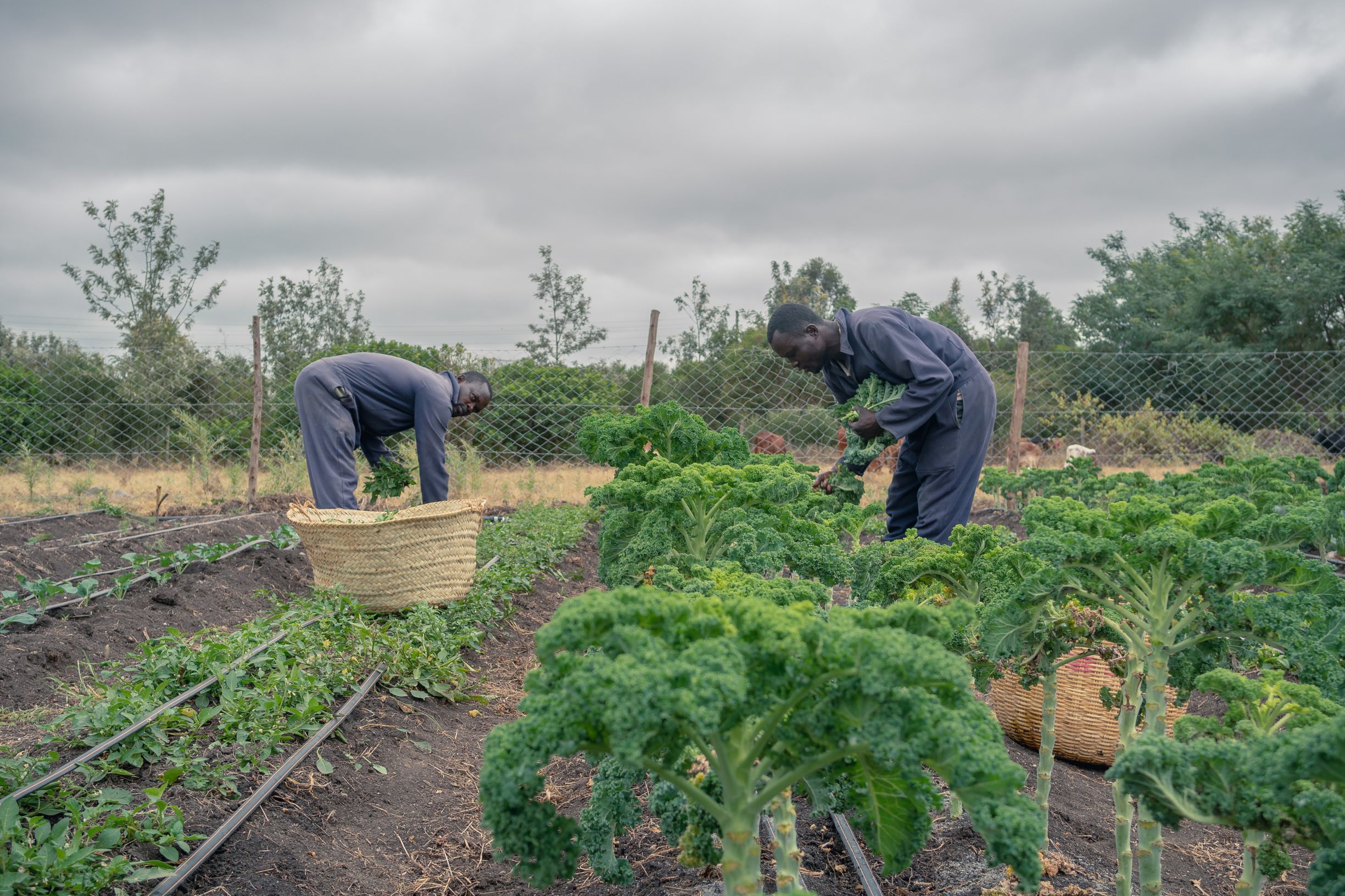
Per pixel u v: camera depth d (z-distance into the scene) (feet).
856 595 11.00
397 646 16.51
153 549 24.59
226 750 12.23
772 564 10.49
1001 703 14.66
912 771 5.24
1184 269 129.49
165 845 9.50
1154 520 7.86
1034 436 51.13
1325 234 116.26
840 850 10.37
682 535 12.72
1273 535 8.18
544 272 126.62
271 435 49.93
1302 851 11.19
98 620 17.90
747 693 5.20
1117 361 56.29
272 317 154.20
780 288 150.20
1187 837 11.53
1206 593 7.62
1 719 13.15
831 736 5.41
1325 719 6.20
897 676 5.02
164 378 49.98
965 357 16.84
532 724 5.28
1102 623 8.82
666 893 9.45
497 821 5.50
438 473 23.77
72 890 8.39
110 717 11.84
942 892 9.43
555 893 10.00
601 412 42.60
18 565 22.58
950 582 9.81
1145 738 6.03
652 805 7.88
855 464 17.08
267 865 9.91
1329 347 105.19
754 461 16.06
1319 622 7.44
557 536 30.55
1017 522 32.14
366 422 24.25
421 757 14.07
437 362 50.55
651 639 5.13
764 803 5.48
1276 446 44.47
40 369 49.01
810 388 44.11
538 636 5.22
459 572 19.99
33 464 42.34
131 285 106.83
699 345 47.75
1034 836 4.99
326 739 13.52
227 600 21.04
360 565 18.75
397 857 11.10
